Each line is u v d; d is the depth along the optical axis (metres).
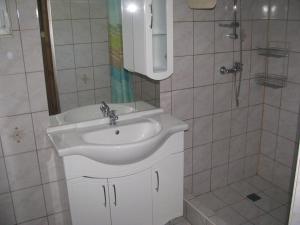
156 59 1.93
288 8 2.18
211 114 2.30
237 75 2.32
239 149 2.54
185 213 2.30
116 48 1.86
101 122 1.85
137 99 2.00
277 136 2.46
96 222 1.66
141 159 1.66
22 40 1.58
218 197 2.39
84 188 1.58
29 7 1.57
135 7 1.81
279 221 2.09
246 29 2.25
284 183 2.46
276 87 2.37
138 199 1.74
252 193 2.44
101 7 1.76
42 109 1.72
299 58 2.17
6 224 1.81
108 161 1.57
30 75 1.65
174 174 1.86
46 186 1.86
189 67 2.10
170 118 1.93
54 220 1.95
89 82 1.84
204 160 2.38
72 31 1.72
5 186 1.74
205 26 2.08
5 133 1.66
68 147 1.50
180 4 1.94
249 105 2.47
